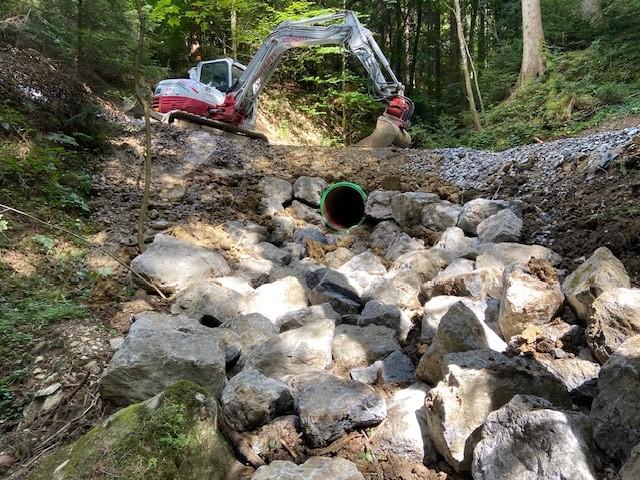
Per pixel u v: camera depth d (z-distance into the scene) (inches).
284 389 120.0
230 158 328.5
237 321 159.3
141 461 95.3
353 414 113.5
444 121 598.9
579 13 595.5
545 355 124.6
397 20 893.8
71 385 133.3
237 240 237.6
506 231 200.2
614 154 221.0
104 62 391.9
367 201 271.0
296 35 373.7
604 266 134.0
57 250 200.8
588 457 86.3
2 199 209.5
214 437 107.3
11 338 147.5
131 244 218.7
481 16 964.6
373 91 390.9
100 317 165.6
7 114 251.4
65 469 97.1
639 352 98.3
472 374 106.7
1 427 124.3
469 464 97.0
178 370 123.8
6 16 327.0
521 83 565.0
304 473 97.7
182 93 398.6
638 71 452.8
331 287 179.6
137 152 310.7
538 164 262.5
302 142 665.0
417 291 180.7
